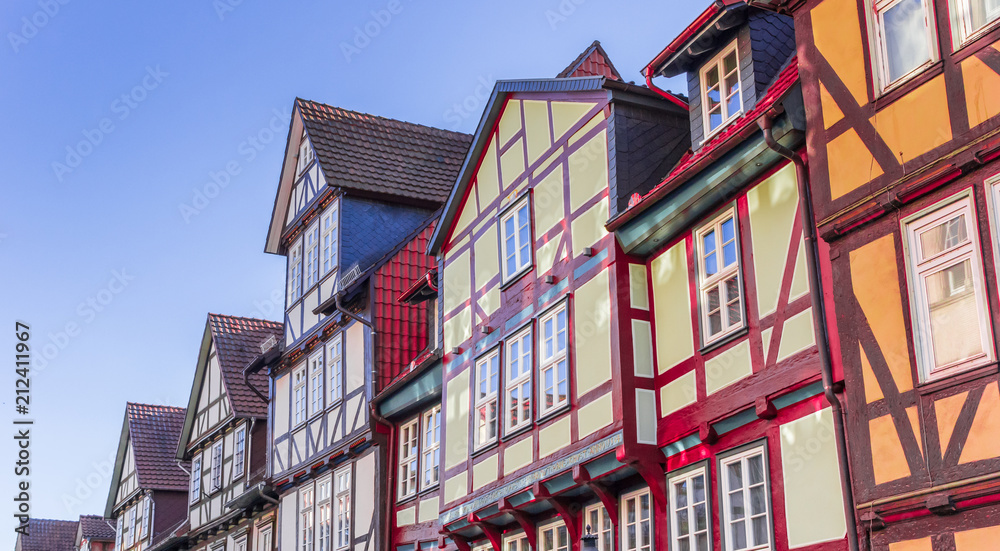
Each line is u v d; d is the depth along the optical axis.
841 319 10.47
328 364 23.05
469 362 17.62
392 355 21.19
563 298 15.10
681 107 15.11
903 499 9.49
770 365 11.73
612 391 13.65
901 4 10.41
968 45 9.61
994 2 9.50
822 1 11.34
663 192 13.14
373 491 20.38
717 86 13.90
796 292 11.52
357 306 21.97
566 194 15.55
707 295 13.02
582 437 14.15
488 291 17.41
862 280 10.32
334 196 23.53
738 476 12.12
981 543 8.84
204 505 29.95
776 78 13.18
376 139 24.77
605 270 14.28
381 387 20.88
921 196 9.87
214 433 29.84
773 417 11.67
